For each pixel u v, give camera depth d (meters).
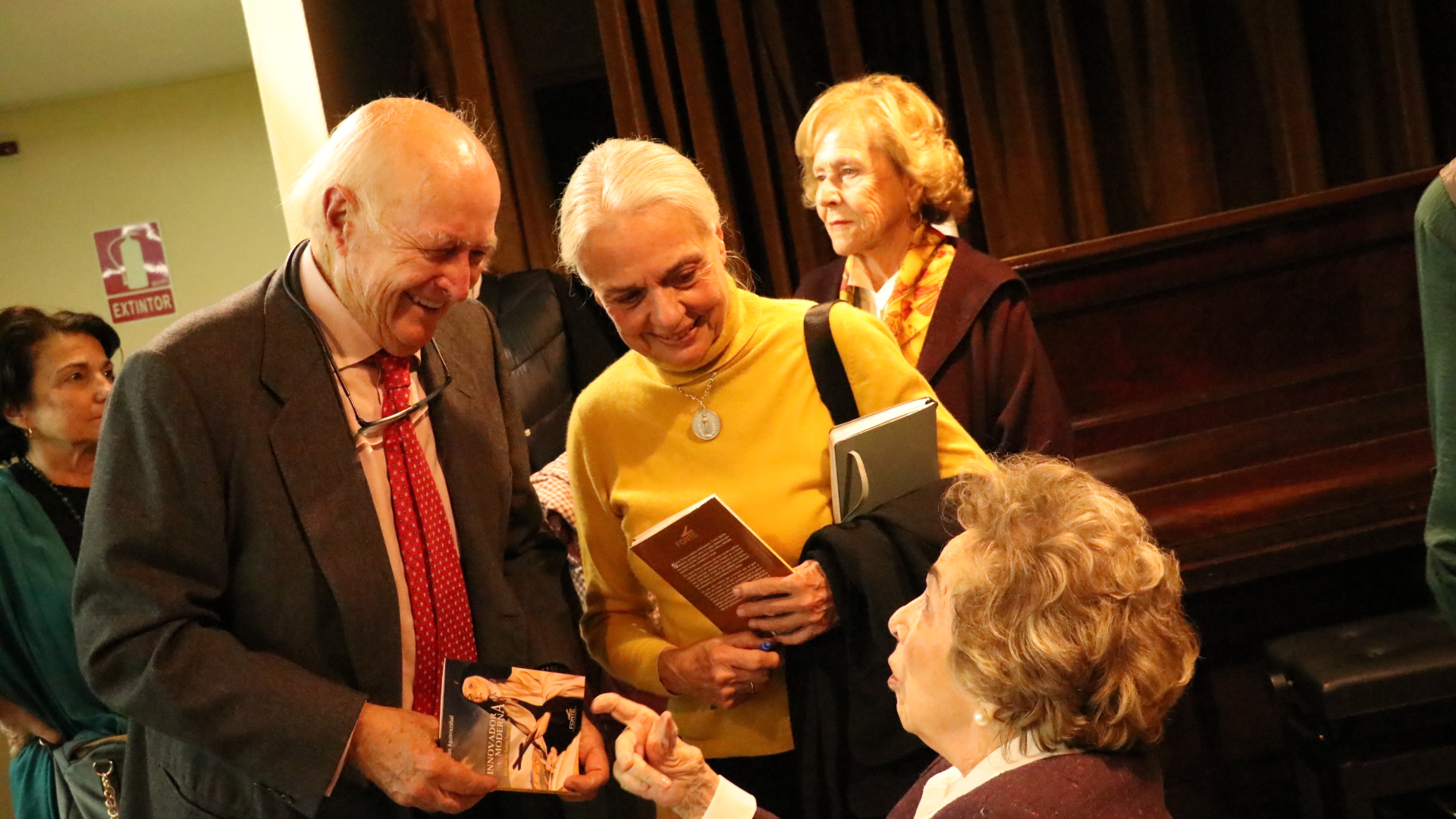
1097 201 3.36
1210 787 2.81
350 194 1.47
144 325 4.37
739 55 3.23
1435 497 1.64
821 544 1.65
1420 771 2.31
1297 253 2.91
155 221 4.34
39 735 2.42
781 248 3.28
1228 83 3.42
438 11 3.16
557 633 1.80
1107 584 1.15
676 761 1.44
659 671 1.77
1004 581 1.18
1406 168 3.30
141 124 4.30
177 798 1.59
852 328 1.72
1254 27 3.34
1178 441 2.92
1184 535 2.70
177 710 1.44
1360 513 2.67
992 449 2.23
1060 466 1.29
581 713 1.62
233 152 4.35
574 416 1.87
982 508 1.28
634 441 1.80
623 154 1.65
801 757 1.72
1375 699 2.29
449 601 1.66
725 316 1.72
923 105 2.35
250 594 1.54
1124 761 1.18
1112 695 1.15
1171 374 2.96
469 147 1.50
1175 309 2.95
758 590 1.66
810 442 1.73
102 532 1.46
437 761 1.47
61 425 2.48
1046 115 3.40
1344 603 2.80
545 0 3.83
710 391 1.75
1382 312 2.96
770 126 3.37
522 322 2.88
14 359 2.47
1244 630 2.79
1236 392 2.94
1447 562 1.61
